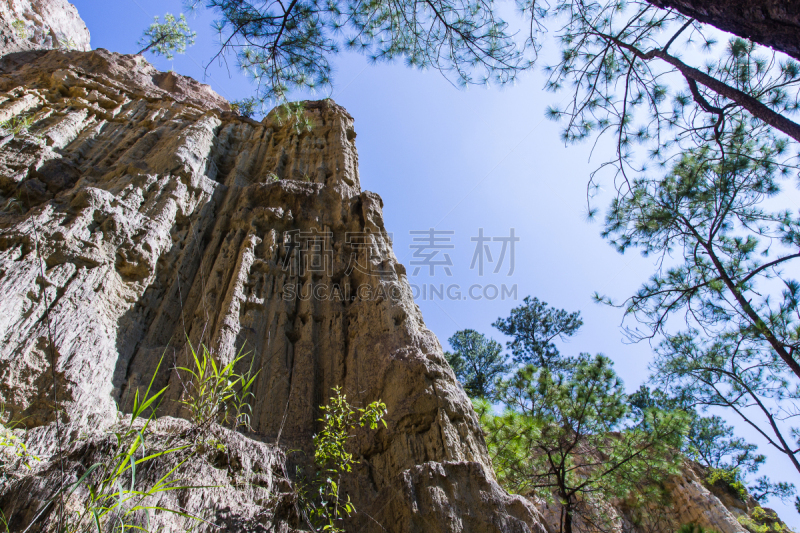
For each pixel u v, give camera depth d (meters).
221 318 11.56
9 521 4.76
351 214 16.73
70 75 19.89
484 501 7.38
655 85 9.26
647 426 11.07
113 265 11.02
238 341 11.28
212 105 24.88
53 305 9.34
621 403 11.16
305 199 16.73
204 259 13.89
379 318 12.44
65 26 27.77
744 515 21.25
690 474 20.58
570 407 11.26
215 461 6.78
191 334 11.52
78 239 10.66
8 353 8.13
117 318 10.62
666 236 12.30
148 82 23.22
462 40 8.88
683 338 13.62
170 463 6.14
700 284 11.38
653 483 11.61
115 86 20.97
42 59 22.61
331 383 11.28
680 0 5.03
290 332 12.52
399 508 7.49
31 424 7.67
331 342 12.26
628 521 15.38
